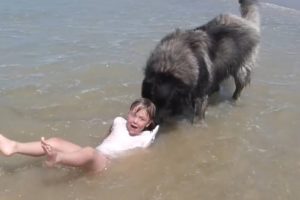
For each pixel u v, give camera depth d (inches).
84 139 119.3
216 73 139.6
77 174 105.0
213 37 139.2
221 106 141.8
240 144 121.4
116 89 143.9
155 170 109.3
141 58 165.3
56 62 159.3
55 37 183.0
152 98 122.6
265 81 155.3
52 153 98.1
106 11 223.5
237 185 105.0
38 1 235.6
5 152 100.8
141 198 99.7
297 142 122.0
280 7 240.7
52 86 143.3
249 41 146.3
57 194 99.0
